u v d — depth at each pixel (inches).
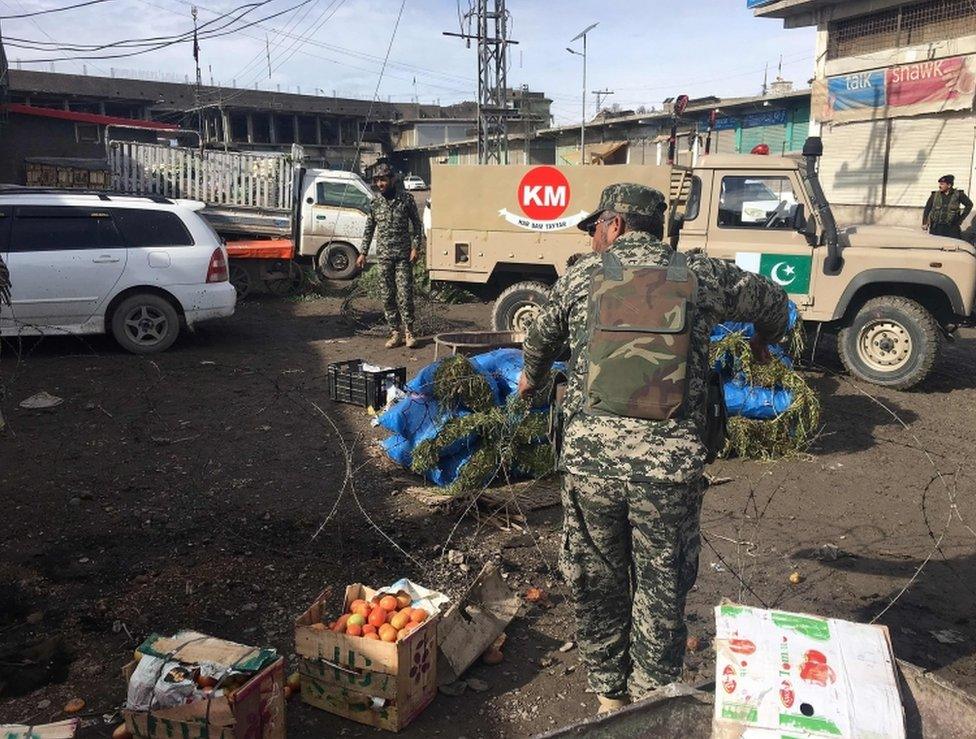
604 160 483.5
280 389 284.4
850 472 215.3
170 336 335.6
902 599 150.3
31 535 169.2
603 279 103.8
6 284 221.6
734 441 221.0
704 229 304.8
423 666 115.6
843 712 79.4
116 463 211.9
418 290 479.8
